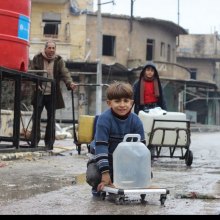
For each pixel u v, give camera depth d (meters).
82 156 9.88
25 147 9.69
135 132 5.04
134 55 36.62
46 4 34.16
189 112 43.56
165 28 39.56
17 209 4.44
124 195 4.75
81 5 34.81
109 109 5.00
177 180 6.59
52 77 10.13
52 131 10.18
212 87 40.75
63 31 34.34
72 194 5.26
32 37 33.91
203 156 11.02
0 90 8.48
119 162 4.77
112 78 34.31
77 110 33.03
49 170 7.38
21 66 9.02
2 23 8.65
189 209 4.55
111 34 35.66
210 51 53.91
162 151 11.20
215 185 6.16
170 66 37.47
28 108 14.28
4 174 6.82
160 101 9.45
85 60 33.62
